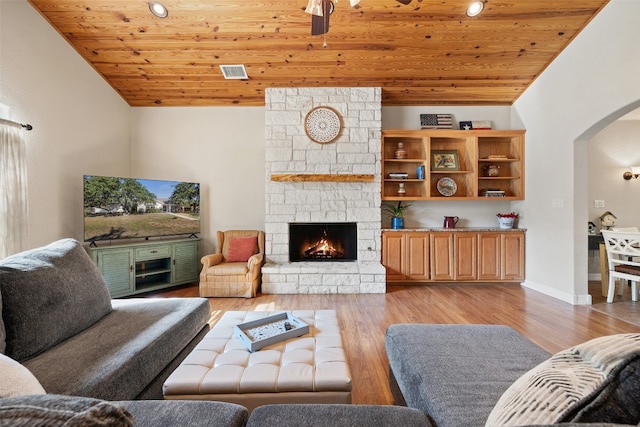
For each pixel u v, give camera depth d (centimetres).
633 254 324
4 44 269
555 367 72
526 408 68
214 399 123
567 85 346
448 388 109
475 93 432
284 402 124
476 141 429
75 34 328
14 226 264
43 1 289
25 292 141
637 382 56
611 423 55
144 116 450
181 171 453
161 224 403
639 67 269
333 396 125
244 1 291
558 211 361
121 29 323
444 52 357
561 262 357
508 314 307
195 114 454
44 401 48
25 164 275
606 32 297
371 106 417
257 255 396
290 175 403
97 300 183
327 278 388
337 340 162
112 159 411
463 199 426
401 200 442
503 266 415
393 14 305
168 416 90
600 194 453
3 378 78
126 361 136
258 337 161
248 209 458
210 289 372
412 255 416
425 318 297
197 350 151
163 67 377
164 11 300
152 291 396
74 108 348
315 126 414
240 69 381
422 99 446
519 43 343
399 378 141
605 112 299
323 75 394
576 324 279
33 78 296
